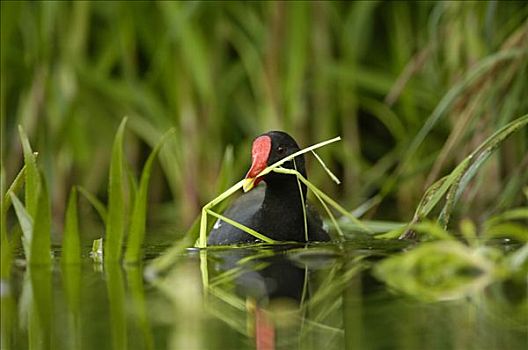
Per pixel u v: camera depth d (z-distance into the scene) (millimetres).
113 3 12891
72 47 12859
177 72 13031
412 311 5824
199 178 13172
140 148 14266
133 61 13172
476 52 10383
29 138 13031
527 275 6746
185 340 5406
